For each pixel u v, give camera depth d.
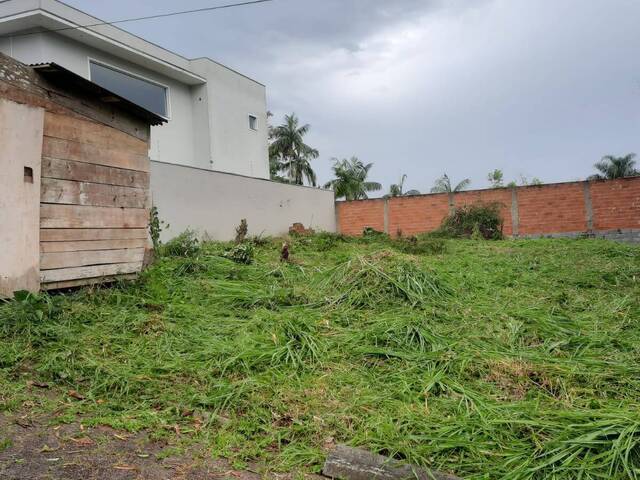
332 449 2.36
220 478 2.14
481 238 13.53
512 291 5.77
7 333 3.61
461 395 2.88
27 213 4.30
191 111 15.18
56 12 10.42
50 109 4.55
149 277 5.46
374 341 3.85
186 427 2.60
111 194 5.25
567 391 2.91
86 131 4.95
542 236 15.36
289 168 31.78
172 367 3.33
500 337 3.96
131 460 2.24
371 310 4.76
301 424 2.59
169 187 10.44
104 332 3.88
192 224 11.06
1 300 4.05
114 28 11.91
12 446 2.28
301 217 16.28
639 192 14.84
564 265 7.52
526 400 2.83
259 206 13.83
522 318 4.46
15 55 10.63
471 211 14.62
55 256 4.57
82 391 2.97
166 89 14.20
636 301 5.04
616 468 2.09
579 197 15.55
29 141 4.34
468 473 2.18
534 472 2.13
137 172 5.65
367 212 18.38
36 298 4.09
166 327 4.07
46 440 2.37
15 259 4.20
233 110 16.23
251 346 3.62
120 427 2.54
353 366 3.43
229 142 15.97
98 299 4.61
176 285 5.43
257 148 17.62
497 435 2.43
